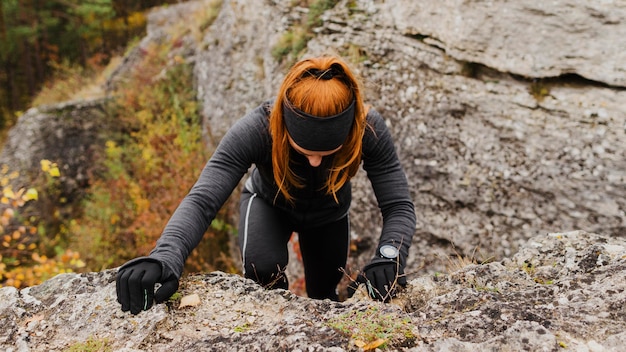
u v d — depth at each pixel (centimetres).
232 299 188
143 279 155
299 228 232
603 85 313
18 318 176
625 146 300
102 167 906
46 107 911
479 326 157
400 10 411
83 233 739
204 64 761
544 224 332
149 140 760
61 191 888
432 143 385
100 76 1315
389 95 413
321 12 484
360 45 439
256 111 188
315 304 182
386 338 152
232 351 153
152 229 624
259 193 222
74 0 1609
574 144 320
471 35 356
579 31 313
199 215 171
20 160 883
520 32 335
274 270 212
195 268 613
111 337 163
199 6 998
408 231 192
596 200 310
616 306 158
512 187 345
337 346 150
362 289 200
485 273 200
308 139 163
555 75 326
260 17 619
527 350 144
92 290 188
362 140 187
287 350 150
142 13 1781
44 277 493
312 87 159
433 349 147
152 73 888
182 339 164
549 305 165
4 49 1625
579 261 200
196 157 694
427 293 193
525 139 340
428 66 392
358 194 434
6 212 448
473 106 364
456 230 369
